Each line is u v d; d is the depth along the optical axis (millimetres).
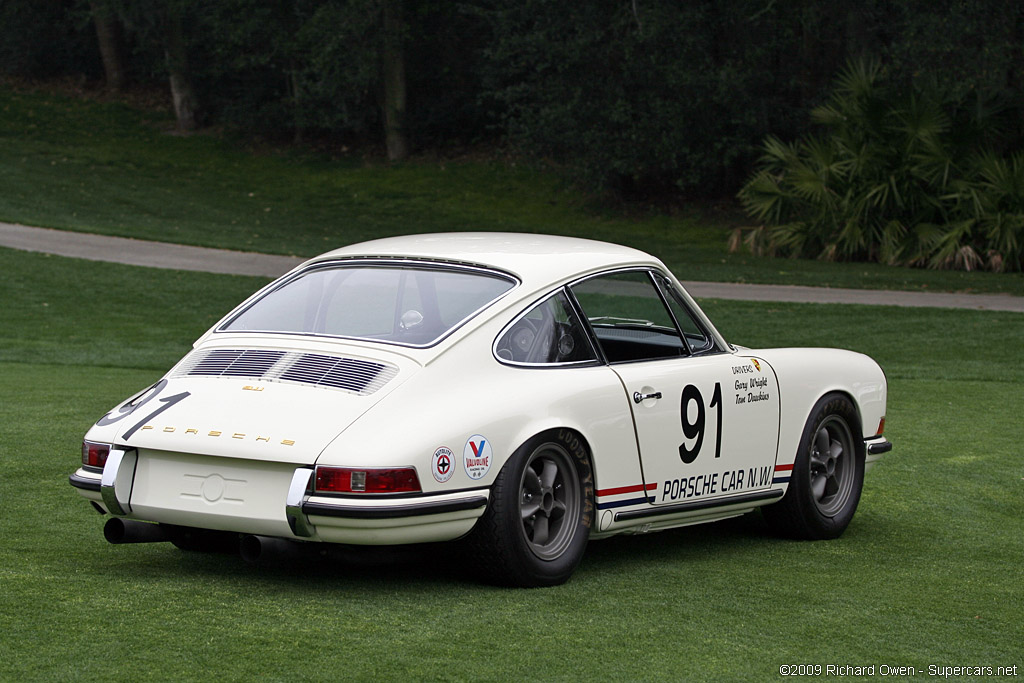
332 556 6637
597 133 55531
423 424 6527
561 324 7582
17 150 64438
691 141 56000
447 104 71625
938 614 6836
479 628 6137
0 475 10219
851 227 42625
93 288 32625
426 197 62844
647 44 52688
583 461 7324
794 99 59062
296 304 7699
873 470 12016
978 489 11148
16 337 25078
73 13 75062
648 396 7746
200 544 7156
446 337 7059
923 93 42625
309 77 68125
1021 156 41219
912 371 21203
